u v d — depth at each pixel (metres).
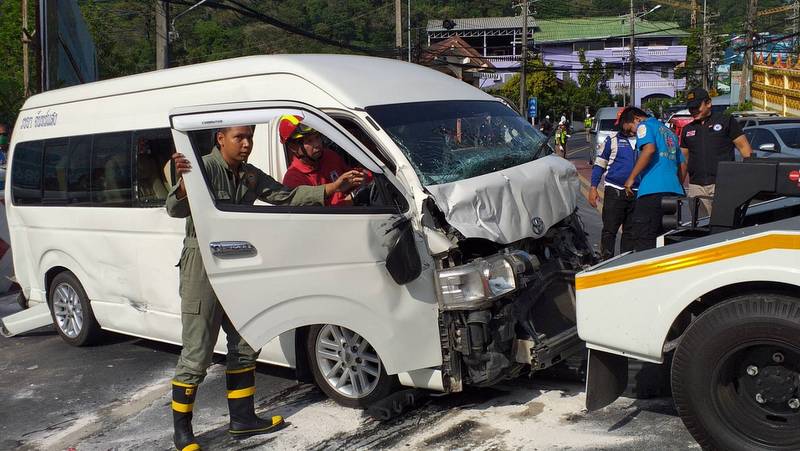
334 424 5.18
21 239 7.83
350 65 5.93
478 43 74.56
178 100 6.23
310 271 4.69
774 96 38.03
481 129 5.92
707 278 4.02
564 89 66.69
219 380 6.33
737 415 4.03
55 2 15.13
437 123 5.65
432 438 4.82
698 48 68.25
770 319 3.83
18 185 7.82
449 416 5.13
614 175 8.54
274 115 4.62
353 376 5.34
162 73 6.51
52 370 6.93
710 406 4.07
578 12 80.44
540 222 5.47
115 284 6.77
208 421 5.46
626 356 4.40
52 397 6.23
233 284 4.66
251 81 5.86
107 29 35.38
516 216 5.27
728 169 4.58
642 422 4.79
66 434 5.44
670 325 4.15
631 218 8.59
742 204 4.56
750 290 4.04
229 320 5.00
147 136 6.36
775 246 3.84
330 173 5.32
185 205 4.72
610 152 8.62
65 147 7.17
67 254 7.21
